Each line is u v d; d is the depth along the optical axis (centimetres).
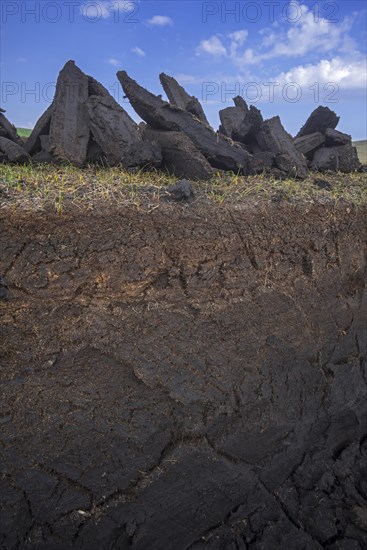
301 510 417
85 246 372
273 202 465
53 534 352
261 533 397
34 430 354
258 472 415
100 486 365
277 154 596
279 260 446
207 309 405
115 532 366
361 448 479
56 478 356
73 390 365
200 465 390
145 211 398
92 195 411
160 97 578
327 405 463
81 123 571
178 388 390
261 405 421
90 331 371
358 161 702
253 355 422
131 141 545
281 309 441
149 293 389
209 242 410
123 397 377
